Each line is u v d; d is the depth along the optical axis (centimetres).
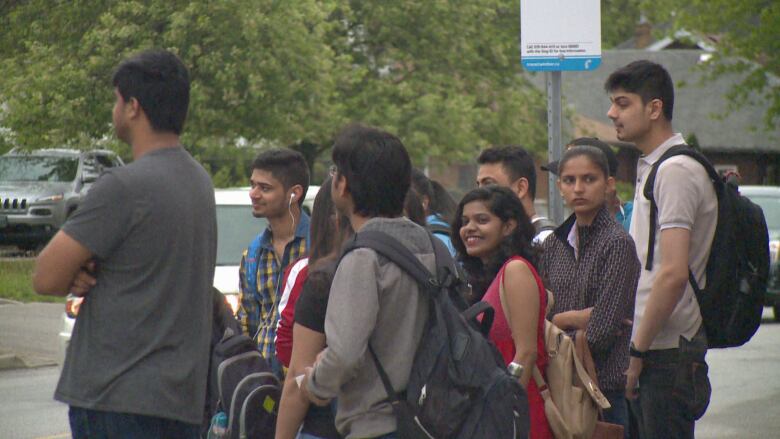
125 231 1570
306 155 12950
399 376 1526
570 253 2191
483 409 1511
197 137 10381
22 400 4391
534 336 1911
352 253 1534
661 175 1998
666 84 2073
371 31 12938
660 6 12019
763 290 2039
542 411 1941
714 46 12669
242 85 10419
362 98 12144
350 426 1546
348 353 1483
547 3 3231
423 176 2458
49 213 9812
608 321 2081
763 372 5019
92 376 1563
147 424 1578
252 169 2473
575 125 14538
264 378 1933
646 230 2061
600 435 1995
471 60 13112
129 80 1644
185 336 1614
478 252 2006
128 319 1570
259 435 1911
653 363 2034
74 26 10138
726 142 18750
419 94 12662
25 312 7019
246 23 10081
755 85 11300
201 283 1647
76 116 9769
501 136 13400
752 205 2039
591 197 2138
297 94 10694
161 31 10344
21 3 10000
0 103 9875
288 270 2133
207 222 1667
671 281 1952
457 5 12912
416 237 1574
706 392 2028
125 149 10081
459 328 1535
